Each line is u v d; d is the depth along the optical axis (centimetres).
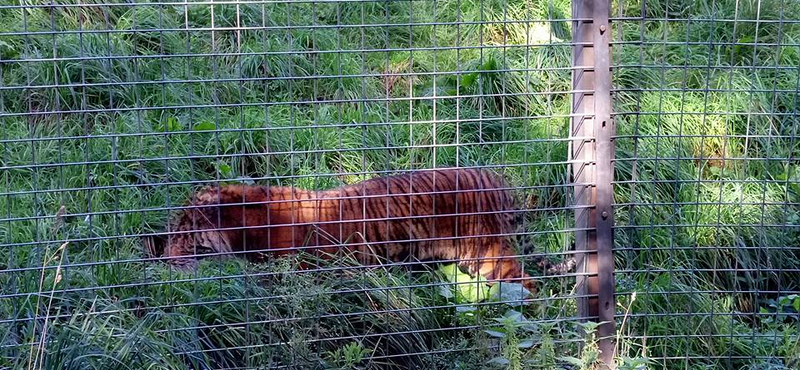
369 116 608
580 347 399
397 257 480
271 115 606
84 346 354
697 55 653
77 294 396
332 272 420
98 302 390
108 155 550
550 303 426
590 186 393
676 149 587
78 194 512
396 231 476
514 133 598
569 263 454
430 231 480
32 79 595
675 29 688
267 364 386
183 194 534
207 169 577
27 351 357
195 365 382
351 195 470
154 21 654
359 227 470
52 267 371
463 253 488
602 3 377
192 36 656
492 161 572
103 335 366
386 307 417
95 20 655
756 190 560
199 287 423
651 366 424
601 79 383
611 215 396
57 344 354
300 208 458
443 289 442
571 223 504
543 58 650
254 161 571
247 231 449
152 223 508
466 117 615
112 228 485
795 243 530
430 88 638
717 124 605
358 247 472
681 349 430
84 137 364
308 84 636
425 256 485
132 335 363
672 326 434
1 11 635
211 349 387
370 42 677
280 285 410
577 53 384
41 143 556
